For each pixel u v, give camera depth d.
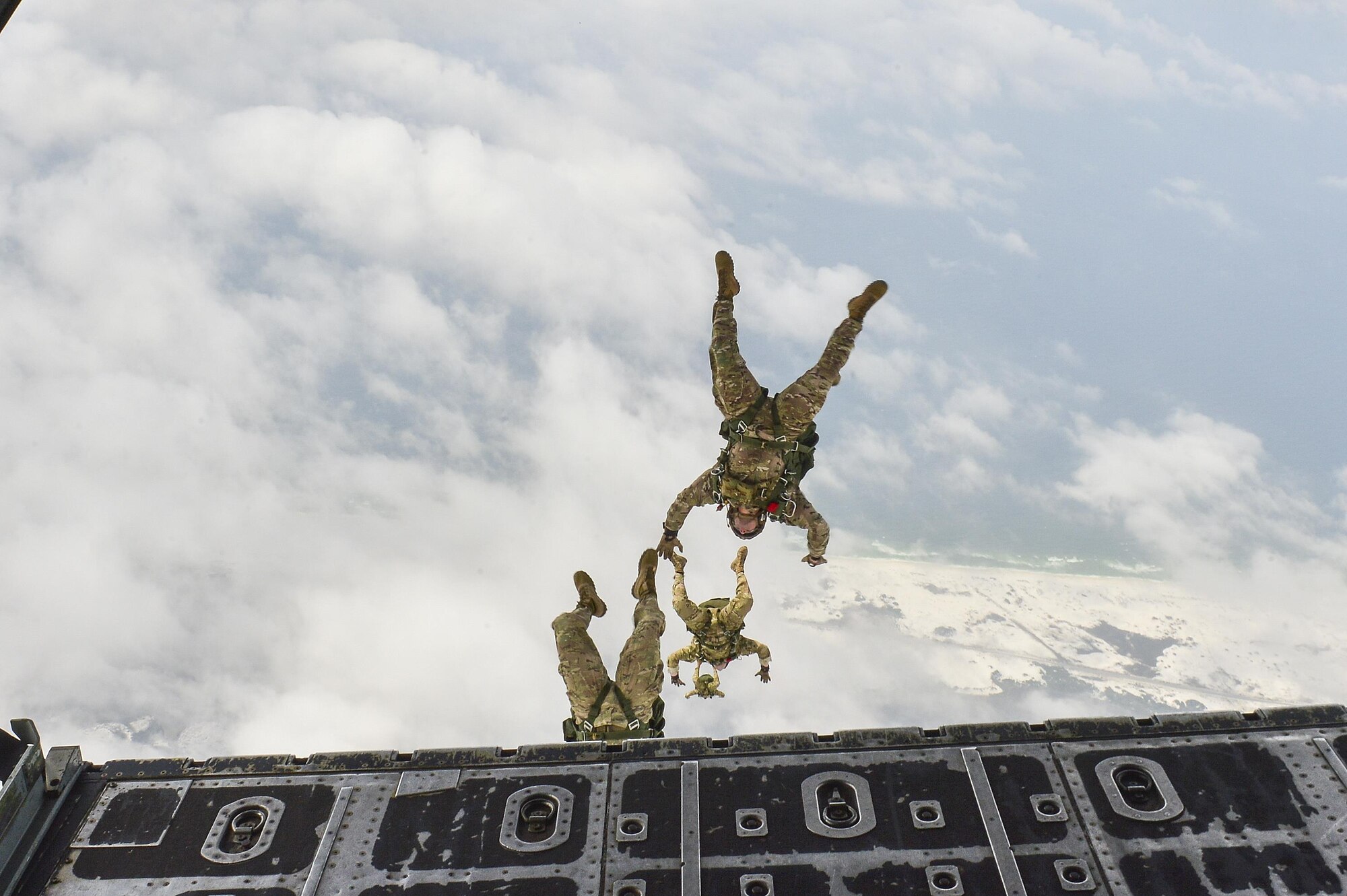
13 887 8.26
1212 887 7.98
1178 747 9.11
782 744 9.34
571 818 8.77
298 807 8.95
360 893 8.23
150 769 9.34
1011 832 8.48
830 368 10.54
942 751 9.19
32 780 8.71
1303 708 9.41
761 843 8.48
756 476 10.83
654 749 9.35
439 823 8.77
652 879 8.25
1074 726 9.34
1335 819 8.41
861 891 8.09
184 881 8.34
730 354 10.54
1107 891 8.02
